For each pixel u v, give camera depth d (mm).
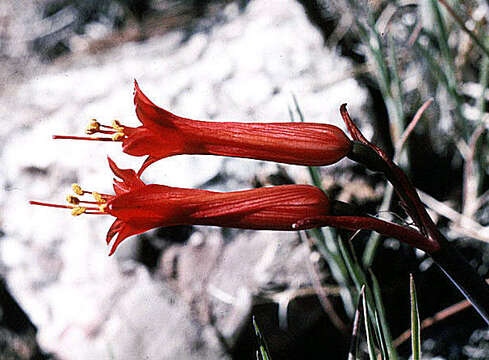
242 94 311
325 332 270
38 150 332
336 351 269
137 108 139
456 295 272
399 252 272
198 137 143
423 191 298
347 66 309
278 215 139
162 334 274
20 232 320
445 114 298
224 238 282
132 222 138
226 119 304
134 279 288
